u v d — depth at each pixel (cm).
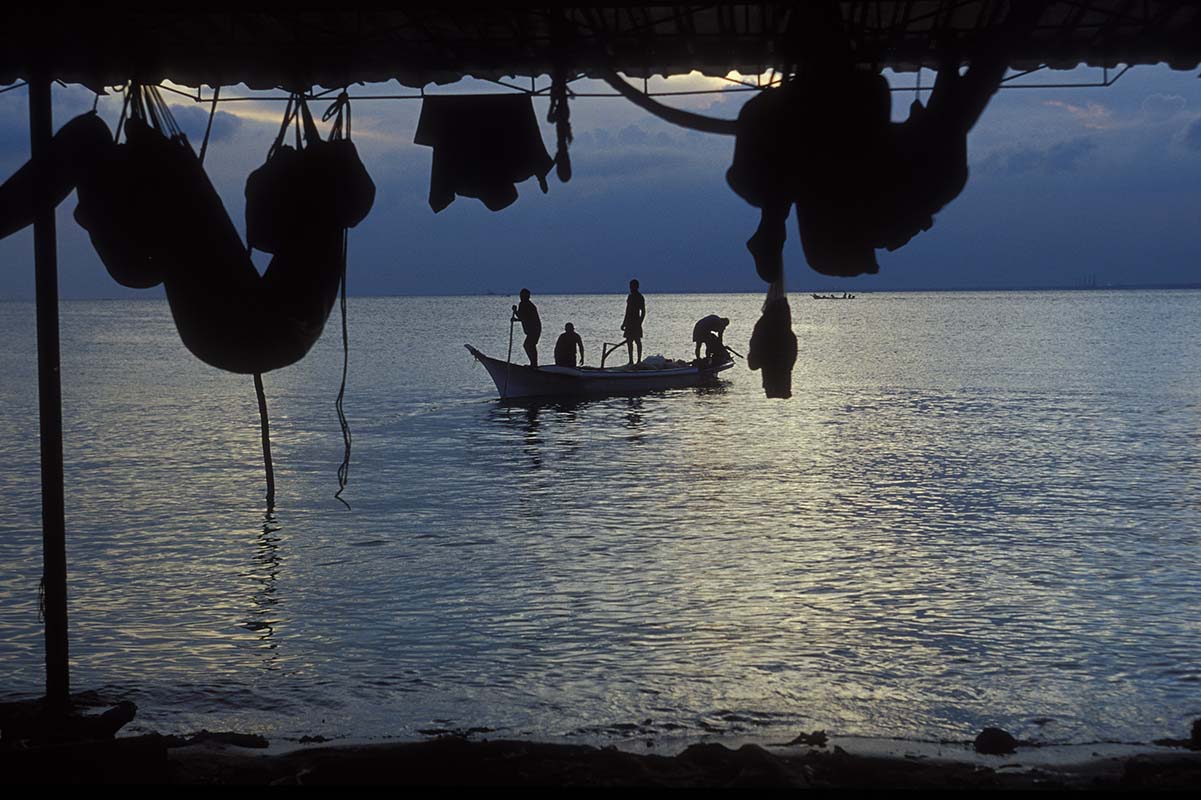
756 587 1102
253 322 626
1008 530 1374
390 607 1045
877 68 606
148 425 2608
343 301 678
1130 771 605
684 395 3225
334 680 845
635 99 620
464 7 613
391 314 14938
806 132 569
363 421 2683
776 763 605
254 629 977
